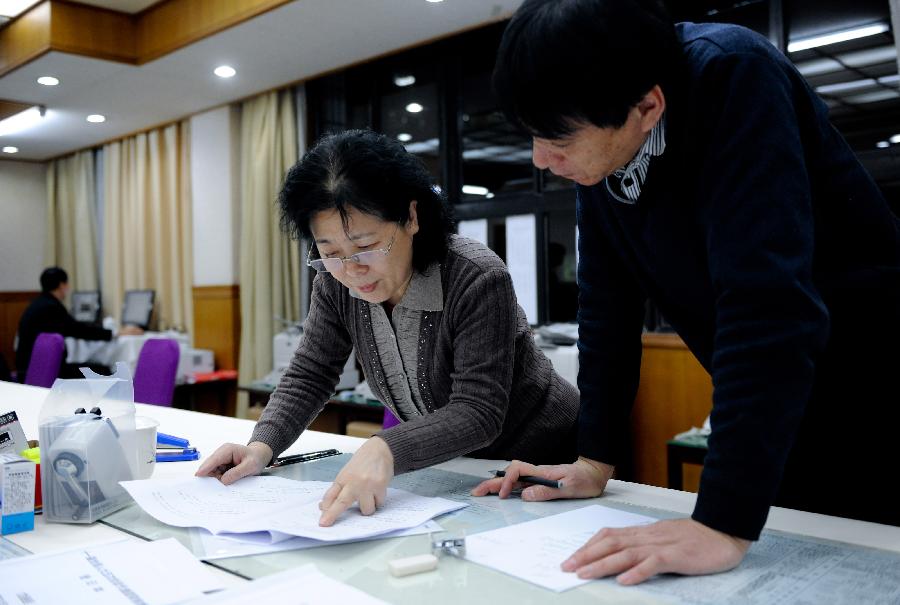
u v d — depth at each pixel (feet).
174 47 12.91
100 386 3.54
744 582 2.33
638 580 2.31
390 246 3.63
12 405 7.11
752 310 2.45
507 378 3.84
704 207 2.75
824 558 2.53
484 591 2.30
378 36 12.51
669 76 2.60
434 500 3.37
